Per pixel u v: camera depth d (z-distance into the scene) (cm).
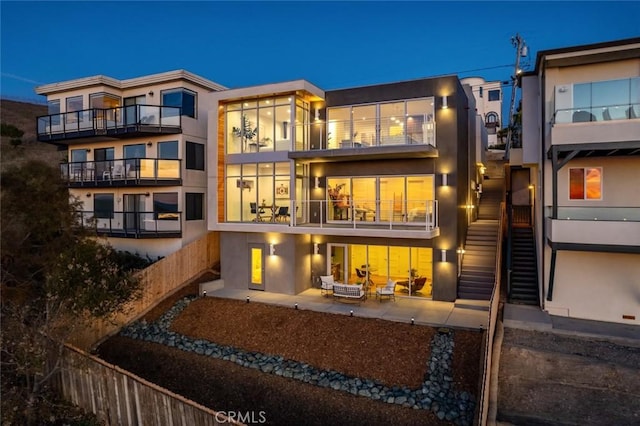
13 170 986
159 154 2112
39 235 1020
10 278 985
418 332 1212
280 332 1293
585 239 1220
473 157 2116
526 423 838
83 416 1003
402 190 1625
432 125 1552
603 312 1323
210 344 1273
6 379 1063
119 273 1403
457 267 1544
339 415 916
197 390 1080
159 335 1361
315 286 1775
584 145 1217
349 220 1706
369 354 1120
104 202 2261
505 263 1636
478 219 2191
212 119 1766
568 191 1384
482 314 1353
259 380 1062
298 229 1590
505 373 1009
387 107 1650
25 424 959
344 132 1712
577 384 952
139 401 882
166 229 2061
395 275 1634
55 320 987
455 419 855
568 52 1308
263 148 1717
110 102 2200
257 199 1727
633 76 1285
